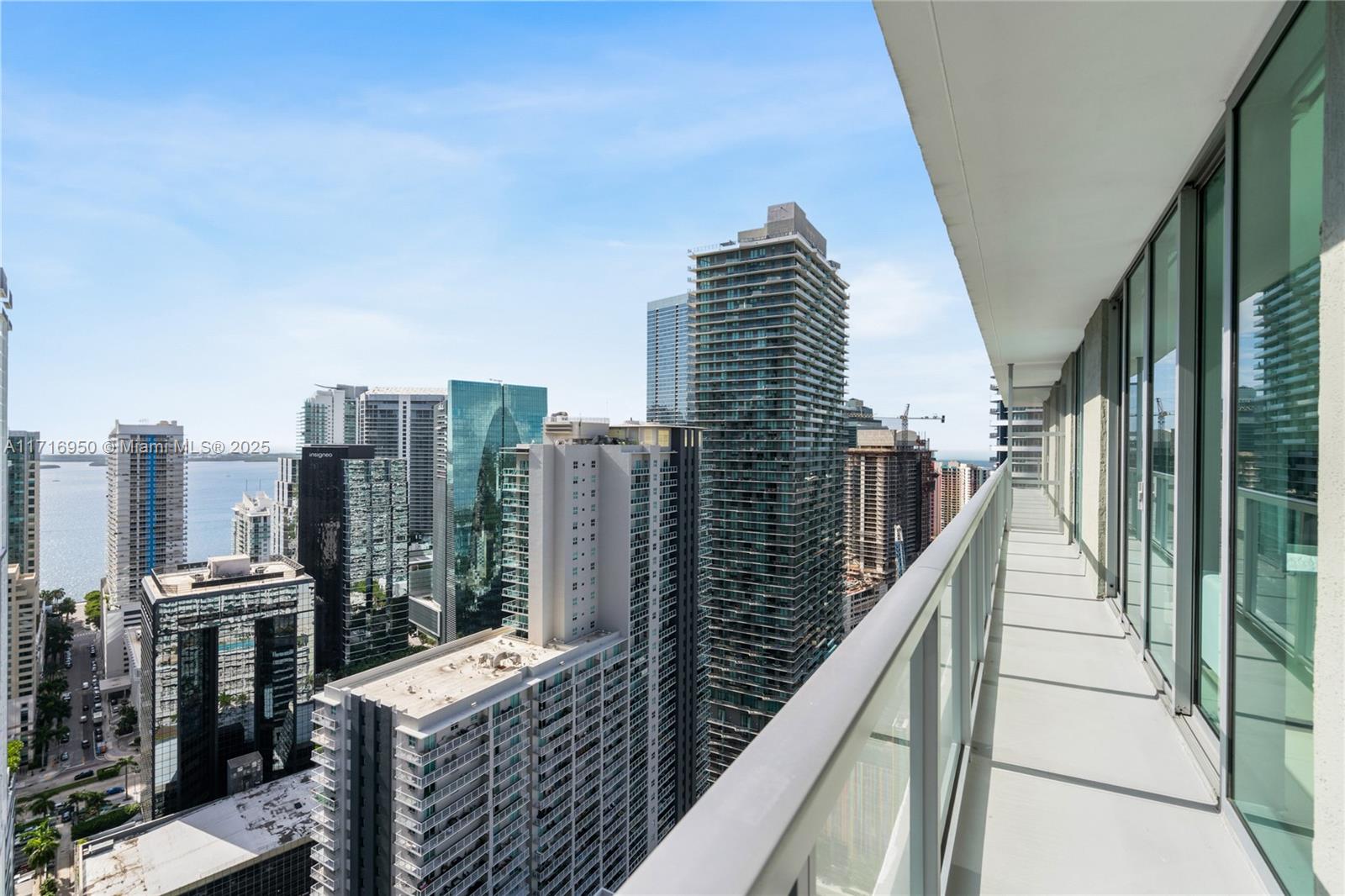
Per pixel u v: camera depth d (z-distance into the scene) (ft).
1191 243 8.95
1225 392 6.63
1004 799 7.08
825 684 2.07
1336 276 4.05
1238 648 6.53
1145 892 5.65
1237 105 6.51
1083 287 15.23
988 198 9.78
